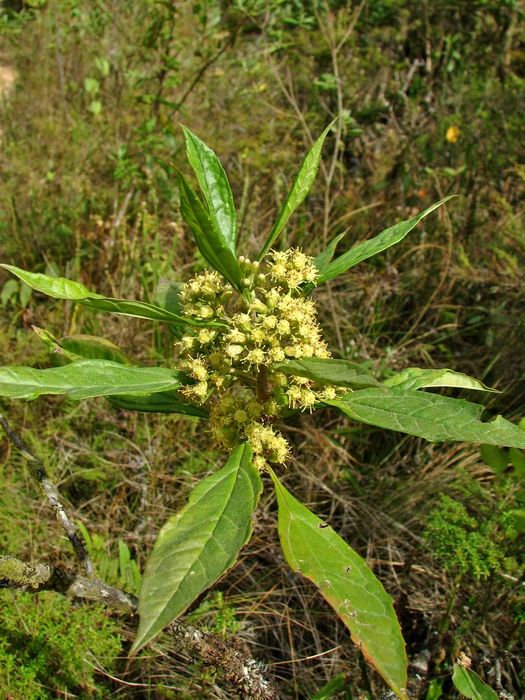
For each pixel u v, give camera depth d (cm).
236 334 33
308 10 110
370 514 64
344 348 80
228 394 36
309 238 91
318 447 71
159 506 64
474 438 31
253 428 35
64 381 30
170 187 91
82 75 129
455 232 92
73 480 66
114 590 32
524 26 121
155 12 96
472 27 122
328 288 77
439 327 80
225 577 60
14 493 62
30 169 102
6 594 51
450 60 117
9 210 94
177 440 68
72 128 109
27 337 77
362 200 97
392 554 62
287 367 29
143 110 109
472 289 88
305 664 55
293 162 104
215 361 34
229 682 38
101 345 38
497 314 81
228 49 121
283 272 35
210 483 30
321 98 110
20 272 29
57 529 60
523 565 47
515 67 120
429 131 106
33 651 48
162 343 79
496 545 48
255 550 62
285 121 112
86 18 129
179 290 43
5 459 67
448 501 49
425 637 53
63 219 94
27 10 146
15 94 133
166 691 48
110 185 104
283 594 58
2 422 34
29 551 58
